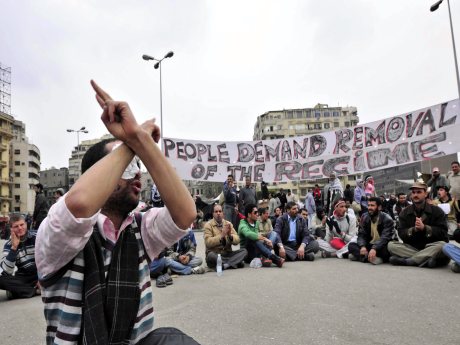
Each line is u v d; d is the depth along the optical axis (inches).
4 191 2277.3
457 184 365.4
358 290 171.0
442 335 110.8
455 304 142.8
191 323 129.7
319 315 134.0
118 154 45.9
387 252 249.9
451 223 325.7
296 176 487.2
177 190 50.8
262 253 260.1
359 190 458.0
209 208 679.7
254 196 422.0
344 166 464.8
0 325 143.4
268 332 118.3
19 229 202.1
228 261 253.3
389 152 436.5
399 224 251.9
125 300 49.1
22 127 3174.2
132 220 53.7
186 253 247.4
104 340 45.9
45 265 45.2
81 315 46.9
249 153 501.4
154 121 51.4
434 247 225.0
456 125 394.9
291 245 291.9
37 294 206.8
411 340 107.7
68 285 47.0
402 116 430.6
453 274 203.8
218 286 192.7
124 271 50.1
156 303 162.6
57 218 42.2
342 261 269.3
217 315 138.3
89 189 42.1
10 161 2677.2
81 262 47.7
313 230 403.2
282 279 204.1
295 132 3206.2
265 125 3228.3
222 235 252.2
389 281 189.2
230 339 113.0
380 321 125.4
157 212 55.8
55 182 3063.5
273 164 497.4
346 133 466.6
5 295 214.2
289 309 142.9
